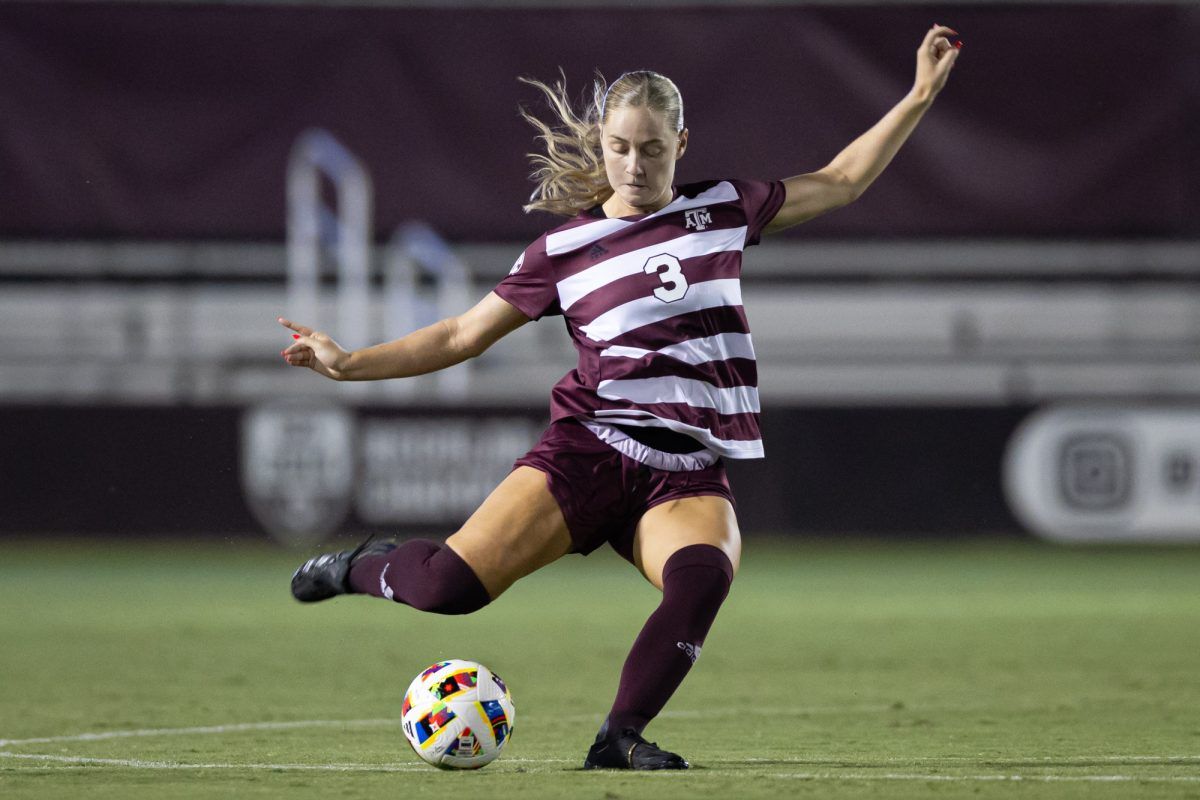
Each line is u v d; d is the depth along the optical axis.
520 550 17.16
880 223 66.81
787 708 25.39
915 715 24.39
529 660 33.12
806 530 65.81
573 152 21.05
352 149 64.75
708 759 19.05
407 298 65.25
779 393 68.94
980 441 65.75
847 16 63.94
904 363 68.62
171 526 63.28
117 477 63.16
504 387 68.56
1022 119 65.62
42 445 63.25
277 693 27.50
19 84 63.81
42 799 15.52
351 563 18.08
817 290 68.38
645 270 17.72
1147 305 67.56
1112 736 21.53
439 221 65.00
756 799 15.02
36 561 61.25
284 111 64.56
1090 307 67.75
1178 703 25.83
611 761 17.03
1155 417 65.56
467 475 63.03
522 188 64.88
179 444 63.16
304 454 62.81
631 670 16.94
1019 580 55.03
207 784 16.53
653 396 17.45
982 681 29.42
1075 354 68.25
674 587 16.95
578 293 17.91
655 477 17.52
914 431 65.81
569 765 18.06
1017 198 65.94
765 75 63.94
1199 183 65.94
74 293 65.81
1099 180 65.75
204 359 66.56
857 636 38.16
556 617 43.62
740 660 33.22
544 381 68.75
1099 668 31.53
